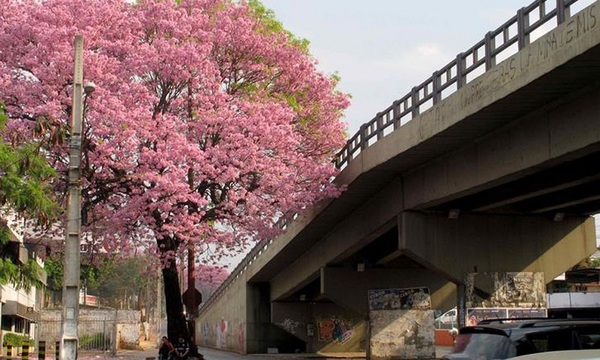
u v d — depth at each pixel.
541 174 23.22
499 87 18.52
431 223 27.73
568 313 21.27
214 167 29.80
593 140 17.28
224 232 31.30
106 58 29.30
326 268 40.38
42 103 28.52
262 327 57.44
